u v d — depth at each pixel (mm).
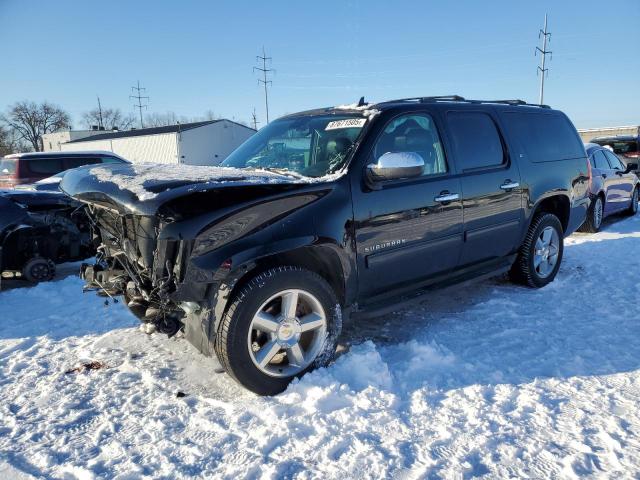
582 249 7164
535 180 4898
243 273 2955
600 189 8977
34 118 83438
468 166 4234
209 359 3633
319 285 3217
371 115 3717
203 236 2748
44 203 6223
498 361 3482
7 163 11969
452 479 2242
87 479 2305
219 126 44469
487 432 2605
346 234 3305
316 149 3773
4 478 2320
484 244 4402
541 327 4109
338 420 2732
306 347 3348
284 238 3012
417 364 3396
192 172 3199
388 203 3537
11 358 3734
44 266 6059
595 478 2240
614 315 4355
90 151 12766
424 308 4652
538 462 2365
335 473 2293
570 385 3105
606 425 2652
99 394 3141
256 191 2938
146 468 2361
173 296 2816
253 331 3170
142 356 3709
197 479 2275
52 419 2846
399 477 2258
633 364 3389
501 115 4754
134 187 2824
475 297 4941
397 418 2742
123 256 3488
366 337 3984
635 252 6805
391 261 3625
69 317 4633
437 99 4344
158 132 45281
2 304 5121
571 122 5770
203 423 2752
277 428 2654
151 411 2916
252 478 2285
